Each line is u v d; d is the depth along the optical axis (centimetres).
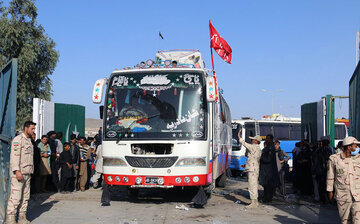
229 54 1382
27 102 3147
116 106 986
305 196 1267
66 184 1258
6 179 814
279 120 2467
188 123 952
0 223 787
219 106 1214
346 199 631
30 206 993
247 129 2225
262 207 1023
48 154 1220
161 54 1291
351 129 1109
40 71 3155
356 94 1032
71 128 1655
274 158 1110
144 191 1285
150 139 944
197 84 977
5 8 3156
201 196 961
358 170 634
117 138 961
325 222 852
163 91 977
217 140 1127
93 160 1581
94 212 916
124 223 793
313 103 1691
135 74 1003
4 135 833
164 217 862
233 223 816
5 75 878
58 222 808
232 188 1477
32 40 3136
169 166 930
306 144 1305
